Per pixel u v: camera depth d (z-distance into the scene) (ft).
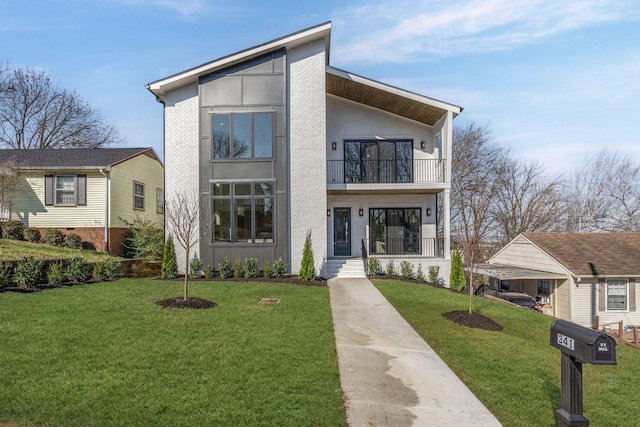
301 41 41.47
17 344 16.38
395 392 14.06
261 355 16.47
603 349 9.35
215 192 40.91
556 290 50.34
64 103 100.22
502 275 49.08
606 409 14.40
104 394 12.32
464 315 26.25
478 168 95.20
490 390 14.78
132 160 57.26
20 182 49.24
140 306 23.66
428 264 44.98
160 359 15.46
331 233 51.62
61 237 47.96
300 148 41.83
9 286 27.45
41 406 11.43
